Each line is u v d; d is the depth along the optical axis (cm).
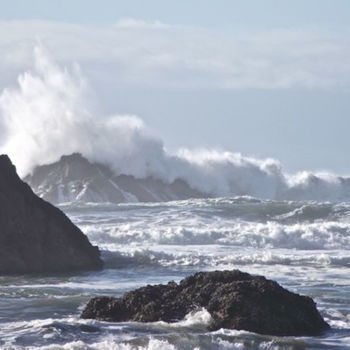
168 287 7475
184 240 12681
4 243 10406
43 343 6525
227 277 7494
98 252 10888
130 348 6359
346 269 10525
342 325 7281
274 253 11650
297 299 7212
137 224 14100
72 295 8594
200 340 6606
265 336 6762
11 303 8138
